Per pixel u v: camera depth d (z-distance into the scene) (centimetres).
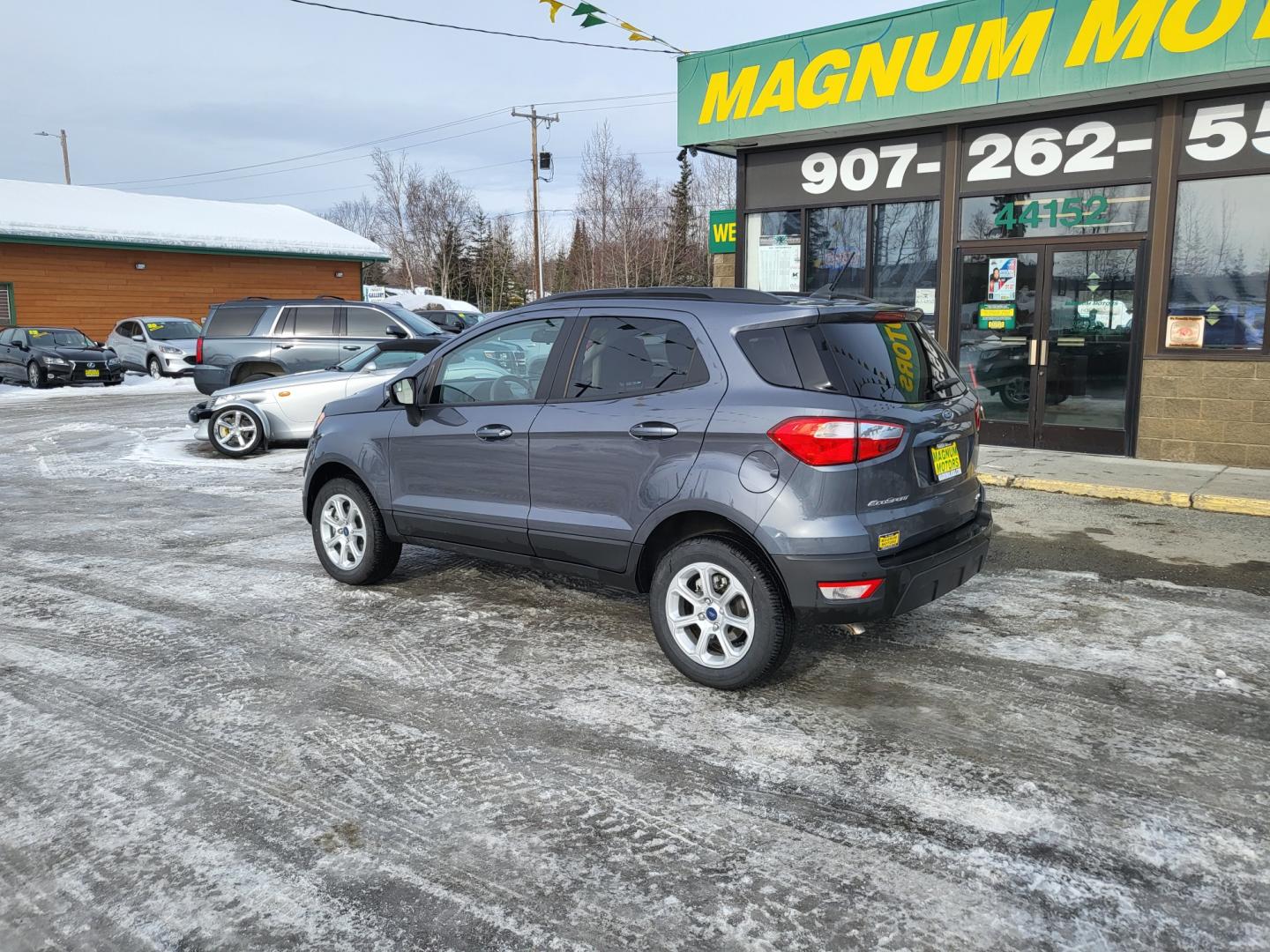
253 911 275
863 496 390
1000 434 1093
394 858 301
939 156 1102
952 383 463
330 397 1177
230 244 3009
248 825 321
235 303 1416
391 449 552
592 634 509
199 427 1202
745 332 418
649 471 433
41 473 1064
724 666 423
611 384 459
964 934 261
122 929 267
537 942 260
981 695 422
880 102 1049
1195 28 848
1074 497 842
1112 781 344
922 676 444
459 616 540
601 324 469
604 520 456
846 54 1063
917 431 411
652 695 425
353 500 584
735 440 405
